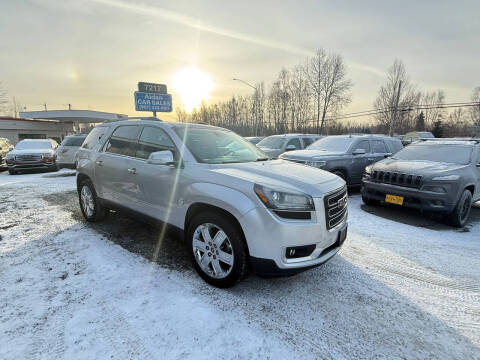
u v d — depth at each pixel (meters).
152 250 3.56
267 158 3.72
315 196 2.50
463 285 2.93
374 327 2.25
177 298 2.53
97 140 4.38
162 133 3.38
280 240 2.33
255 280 2.91
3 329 2.08
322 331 2.18
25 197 6.69
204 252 2.80
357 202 6.65
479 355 1.97
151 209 3.33
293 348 1.99
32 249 3.54
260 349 1.97
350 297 2.65
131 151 3.68
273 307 2.46
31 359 1.81
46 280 2.80
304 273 3.09
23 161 11.20
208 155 3.17
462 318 2.39
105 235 4.05
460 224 4.83
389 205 6.09
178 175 2.98
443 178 4.66
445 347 2.05
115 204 3.92
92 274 2.93
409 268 3.28
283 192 2.40
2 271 2.97
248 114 54.72
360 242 4.06
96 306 2.39
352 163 7.47
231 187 2.54
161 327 2.15
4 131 26.34
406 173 5.08
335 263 3.37
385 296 2.69
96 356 1.86
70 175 11.05
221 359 1.87
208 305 2.45
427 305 2.57
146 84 18.03
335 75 45.00
